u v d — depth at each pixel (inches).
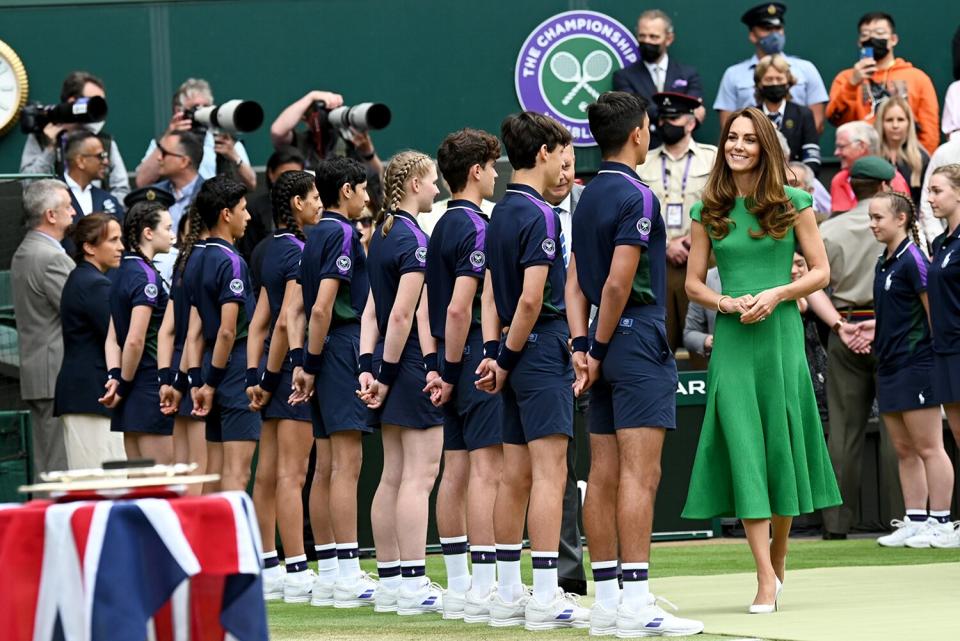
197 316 1179.9
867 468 1521.9
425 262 995.9
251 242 1501.0
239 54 1857.8
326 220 1080.8
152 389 1246.9
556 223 886.4
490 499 954.7
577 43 1859.0
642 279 860.0
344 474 1098.7
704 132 1860.2
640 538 856.9
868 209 1472.7
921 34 1865.2
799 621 892.0
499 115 1870.1
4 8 1844.2
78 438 1280.8
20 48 1850.4
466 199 954.1
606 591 882.1
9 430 1373.0
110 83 1854.1
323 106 1598.2
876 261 1485.0
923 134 1768.0
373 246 1029.8
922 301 1366.9
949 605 963.3
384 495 1049.5
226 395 1170.6
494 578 980.6
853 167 1493.6
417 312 994.7
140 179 1598.2
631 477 859.4
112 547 546.3
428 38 1871.3
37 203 1342.3
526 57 1860.2
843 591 1057.5
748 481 933.2
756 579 1153.4
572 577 1055.6
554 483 899.4
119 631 541.0
